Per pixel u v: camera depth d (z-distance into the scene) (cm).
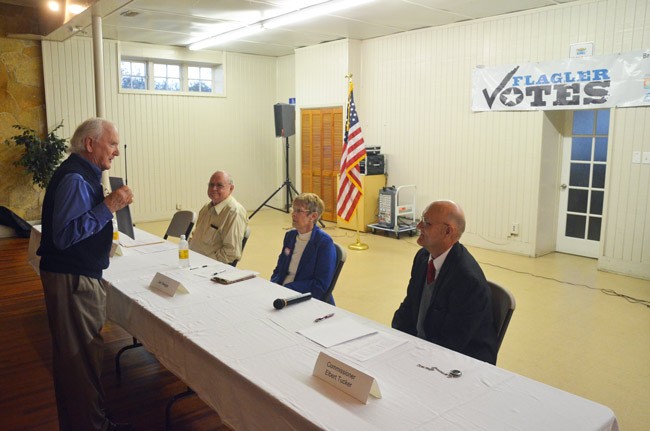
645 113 505
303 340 190
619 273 534
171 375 306
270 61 955
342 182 652
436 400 147
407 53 716
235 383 165
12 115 728
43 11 694
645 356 339
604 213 538
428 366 168
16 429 252
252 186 963
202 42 806
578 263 578
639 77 504
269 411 150
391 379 159
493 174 634
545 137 587
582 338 369
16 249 636
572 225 615
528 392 151
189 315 217
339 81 787
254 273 279
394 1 555
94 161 216
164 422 255
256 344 186
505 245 631
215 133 909
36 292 471
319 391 152
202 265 303
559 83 562
